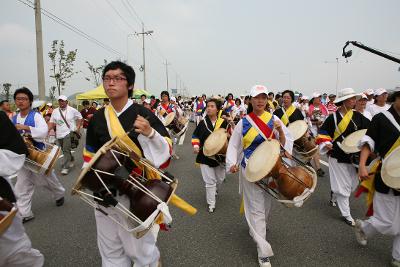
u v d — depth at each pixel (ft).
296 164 11.68
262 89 11.45
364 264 10.91
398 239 10.27
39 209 17.21
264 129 11.61
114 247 8.30
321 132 15.70
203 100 67.10
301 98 41.57
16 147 8.09
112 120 7.89
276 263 11.10
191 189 20.72
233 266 11.00
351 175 14.69
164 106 37.27
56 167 28.40
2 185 7.98
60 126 25.67
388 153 10.23
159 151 7.79
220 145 15.39
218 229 14.14
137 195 7.36
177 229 14.19
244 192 11.63
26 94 15.65
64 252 12.25
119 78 7.82
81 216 16.03
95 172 7.10
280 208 16.49
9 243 7.96
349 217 14.35
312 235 13.29
